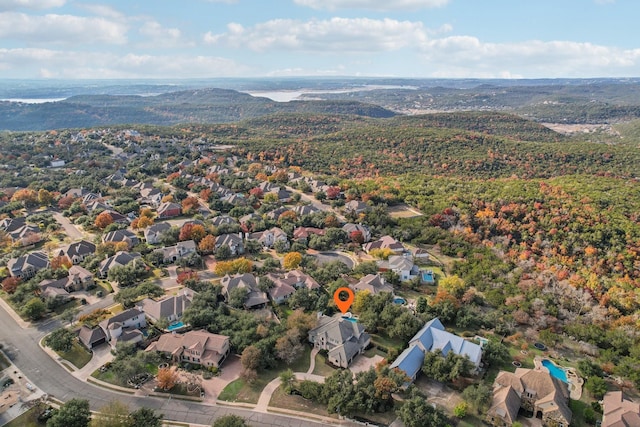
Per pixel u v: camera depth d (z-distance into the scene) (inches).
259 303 5359.3
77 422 3417.8
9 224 7839.6
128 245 6909.5
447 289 5782.5
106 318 5009.8
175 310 5068.9
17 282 5831.7
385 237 7406.5
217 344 4367.6
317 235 7568.9
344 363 4306.1
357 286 5659.5
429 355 4256.9
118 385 4077.3
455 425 3631.9
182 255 6791.3
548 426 3639.3
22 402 3853.3
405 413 3543.3
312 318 4778.5
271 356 4335.6
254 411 3779.5
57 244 7229.3
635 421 3523.6
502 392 3769.7
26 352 4552.2
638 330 5103.3
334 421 3676.2
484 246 7514.8
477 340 4751.5
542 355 4613.7
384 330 4918.8
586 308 5703.7
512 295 5816.9
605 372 4318.4
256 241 7268.7
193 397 3927.2
